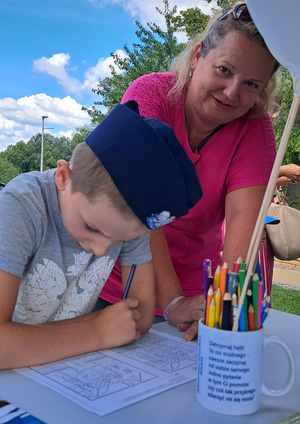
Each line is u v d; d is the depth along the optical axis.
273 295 4.36
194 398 0.80
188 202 0.91
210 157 1.38
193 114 1.34
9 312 0.95
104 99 9.61
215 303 0.78
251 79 1.18
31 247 1.04
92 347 0.98
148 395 0.80
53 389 0.81
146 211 0.86
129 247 1.21
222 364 0.75
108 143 0.86
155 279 1.29
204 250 1.52
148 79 1.38
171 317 1.21
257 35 1.13
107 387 0.83
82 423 0.71
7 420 0.70
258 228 0.75
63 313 1.20
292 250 2.14
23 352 0.90
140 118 0.85
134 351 1.01
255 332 0.75
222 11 1.28
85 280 1.20
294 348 1.05
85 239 0.96
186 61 1.33
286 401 0.81
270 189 0.74
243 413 0.75
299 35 0.66
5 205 1.02
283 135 0.73
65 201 0.96
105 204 0.87
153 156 0.84
